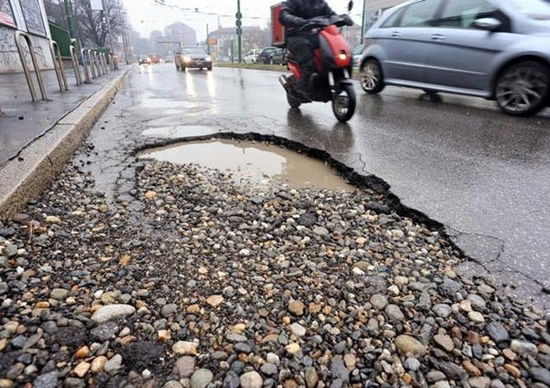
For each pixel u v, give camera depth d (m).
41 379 1.09
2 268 1.56
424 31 5.59
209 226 2.09
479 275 1.64
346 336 1.30
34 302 1.39
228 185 2.77
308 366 1.18
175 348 1.23
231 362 1.18
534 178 2.72
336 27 4.61
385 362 1.20
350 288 1.56
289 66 5.12
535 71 4.43
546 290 1.53
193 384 1.10
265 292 1.53
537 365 1.19
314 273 1.67
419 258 1.80
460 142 3.67
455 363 1.20
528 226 2.03
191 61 19.19
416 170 2.91
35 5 14.01
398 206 2.35
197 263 1.71
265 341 1.27
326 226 2.13
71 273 1.59
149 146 3.74
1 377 1.08
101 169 2.96
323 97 4.83
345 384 1.12
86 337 1.25
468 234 1.96
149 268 1.66
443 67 5.36
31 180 2.26
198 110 5.70
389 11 6.44
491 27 4.71
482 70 4.89
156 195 2.49
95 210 2.22
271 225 2.13
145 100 7.05
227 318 1.37
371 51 6.59
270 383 1.11
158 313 1.38
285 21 4.77
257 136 4.07
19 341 1.21
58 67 6.64
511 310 1.43
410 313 1.42
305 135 3.99
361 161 3.13
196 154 3.58
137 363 1.16
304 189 2.72
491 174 2.81
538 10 4.63
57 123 3.61
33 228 1.91
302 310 1.42
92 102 5.14
